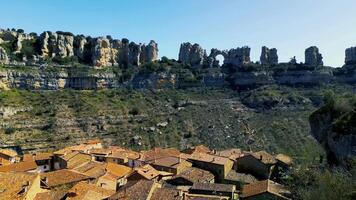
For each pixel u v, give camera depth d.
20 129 169.12
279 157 117.81
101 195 71.25
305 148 161.25
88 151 136.50
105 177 91.31
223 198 76.06
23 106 188.75
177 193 72.06
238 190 93.62
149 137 189.25
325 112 106.56
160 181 95.38
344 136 87.62
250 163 113.00
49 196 67.06
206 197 74.06
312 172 85.25
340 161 87.88
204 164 111.62
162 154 131.38
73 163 111.56
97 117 197.00
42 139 166.25
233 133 197.75
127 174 101.44
